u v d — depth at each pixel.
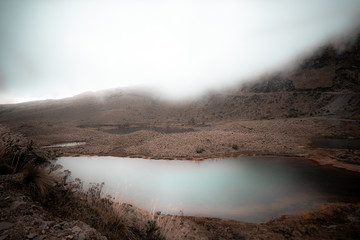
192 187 27.22
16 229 2.80
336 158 41.56
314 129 85.81
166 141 64.75
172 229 5.56
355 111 111.62
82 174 34.75
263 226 15.97
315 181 28.53
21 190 3.90
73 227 3.24
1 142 5.34
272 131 87.38
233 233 13.70
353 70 182.50
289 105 160.25
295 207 20.28
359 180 28.70
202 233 12.44
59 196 4.30
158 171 36.88
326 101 144.00
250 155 48.81
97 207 4.72
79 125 180.12
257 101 189.25
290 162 41.03
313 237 13.13
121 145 67.94
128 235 4.18
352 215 16.86
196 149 54.31
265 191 25.23
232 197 23.58
